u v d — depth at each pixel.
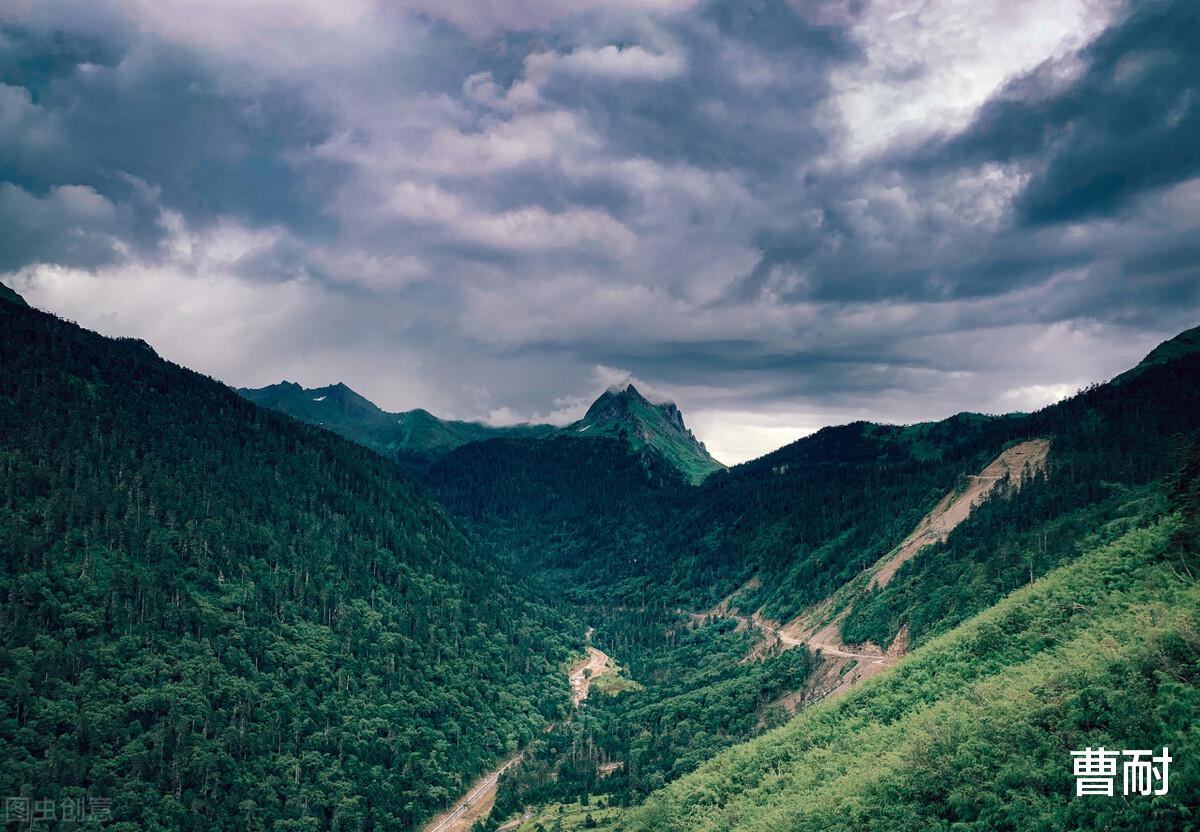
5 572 189.62
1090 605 116.00
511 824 193.38
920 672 133.12
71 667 174.88
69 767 155.25
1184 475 132.88
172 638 199.38
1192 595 94.75
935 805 84.44
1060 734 80.00
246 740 184.25
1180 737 69.81
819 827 95.75
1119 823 66.44
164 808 158.75
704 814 127.88
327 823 182.38
